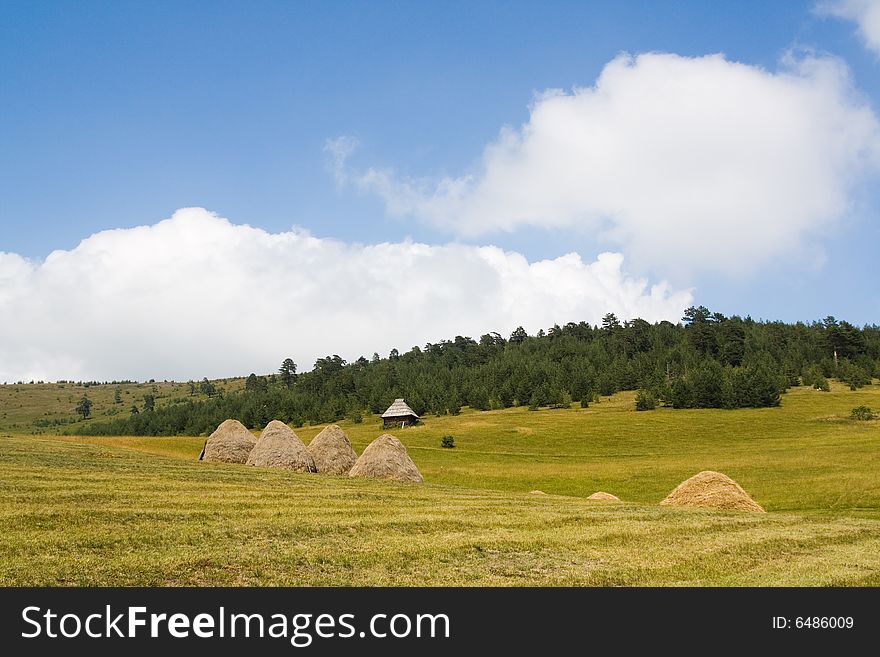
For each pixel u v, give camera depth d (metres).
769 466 67.75
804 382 159.38
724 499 31.47
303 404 169.88
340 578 15.55
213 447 42.84
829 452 76.00
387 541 18.77
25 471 26.52
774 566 18.62
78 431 189.25
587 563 17.94
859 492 48.69
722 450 91.94
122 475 27.81
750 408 134.25
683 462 76.44
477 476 68.56
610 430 119.38
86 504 20.69
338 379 188.00
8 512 18.34
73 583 13.84
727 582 16.81
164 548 16.33
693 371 151.75
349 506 24.36
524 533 21.03
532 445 107.62
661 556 19.02
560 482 64.81
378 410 168.00
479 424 134.00
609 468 73.88
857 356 179.12
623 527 22.84
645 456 90.50
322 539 18.50
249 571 15.43
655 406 143.25
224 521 19.59
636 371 174.88
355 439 118.19
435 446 107.25
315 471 40.66
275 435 40.56
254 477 31.78
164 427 165.12
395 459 38.03
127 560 15.26
